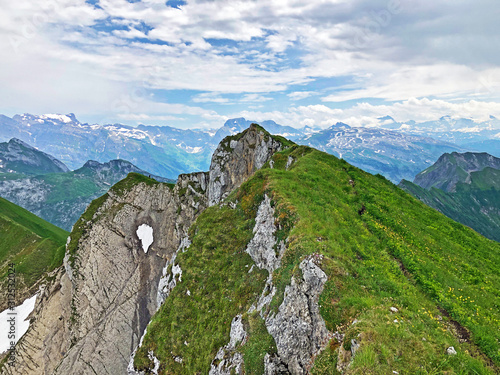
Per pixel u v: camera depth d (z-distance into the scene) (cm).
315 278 2431
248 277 3894
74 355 8419
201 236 4953
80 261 10350
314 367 1956
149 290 10456
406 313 2048
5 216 13875
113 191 12675
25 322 9669
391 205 4441
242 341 3002
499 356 1812
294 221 3319
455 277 2834
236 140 11288
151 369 3838
